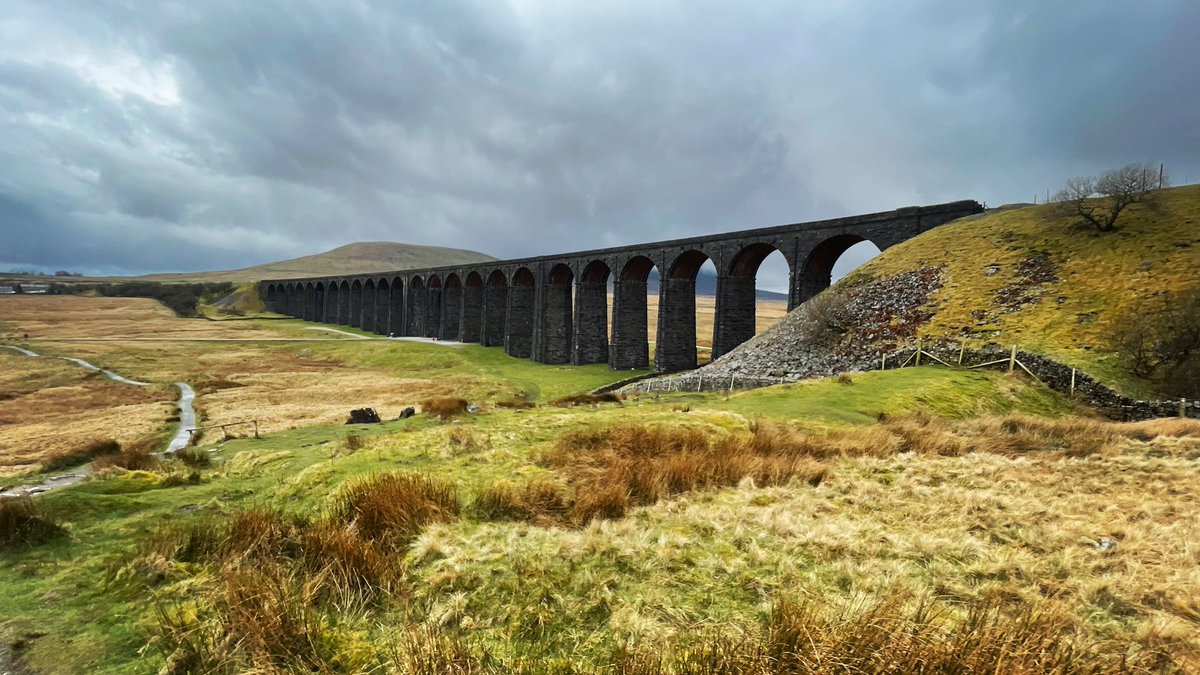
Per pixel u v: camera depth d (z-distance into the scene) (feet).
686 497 30.55
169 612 17.21
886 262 134.31
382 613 17.70
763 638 14.40
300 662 14.62
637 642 15.15
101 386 173.58
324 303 505.25
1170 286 87.04
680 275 177.06
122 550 21.79
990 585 19.08
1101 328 87.45
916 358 98.84
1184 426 56.65
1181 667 14.42
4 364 214.90
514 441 46.09
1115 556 22.16
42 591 18.69
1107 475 36.58
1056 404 78.64
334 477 34.76
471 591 18.92
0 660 14.85
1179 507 28.45
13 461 87.10
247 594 16.93
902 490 32.89
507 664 14.71
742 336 159.33
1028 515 27.48
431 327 348.79
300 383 185.06
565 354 231.71
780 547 22.50
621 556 21.18
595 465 37.37
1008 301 103.19
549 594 18.44
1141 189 108.88
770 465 37.19
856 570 20.18
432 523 24.59
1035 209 132.67
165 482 34.42
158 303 552.41
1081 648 14.19
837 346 115.14
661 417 57.57
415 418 78.28
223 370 216.54
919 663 12.84
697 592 18.69
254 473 41.32
